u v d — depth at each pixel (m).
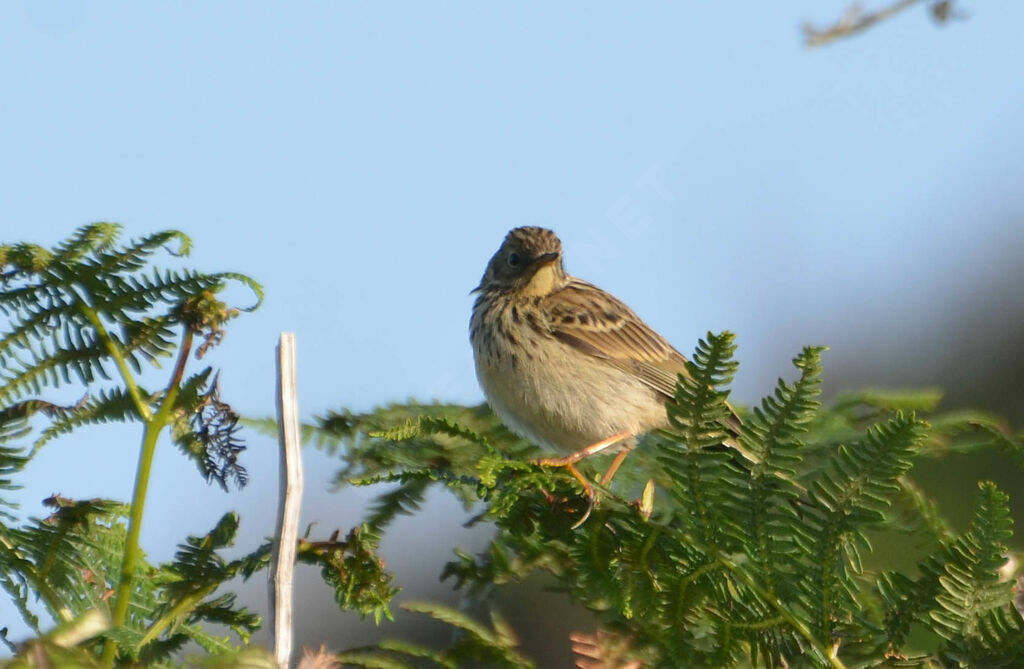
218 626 10.40
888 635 7.08
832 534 7.02
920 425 6.82
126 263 7.72
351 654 7.50
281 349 7.51
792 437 7.03
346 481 9.13
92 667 6.08
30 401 7.69
